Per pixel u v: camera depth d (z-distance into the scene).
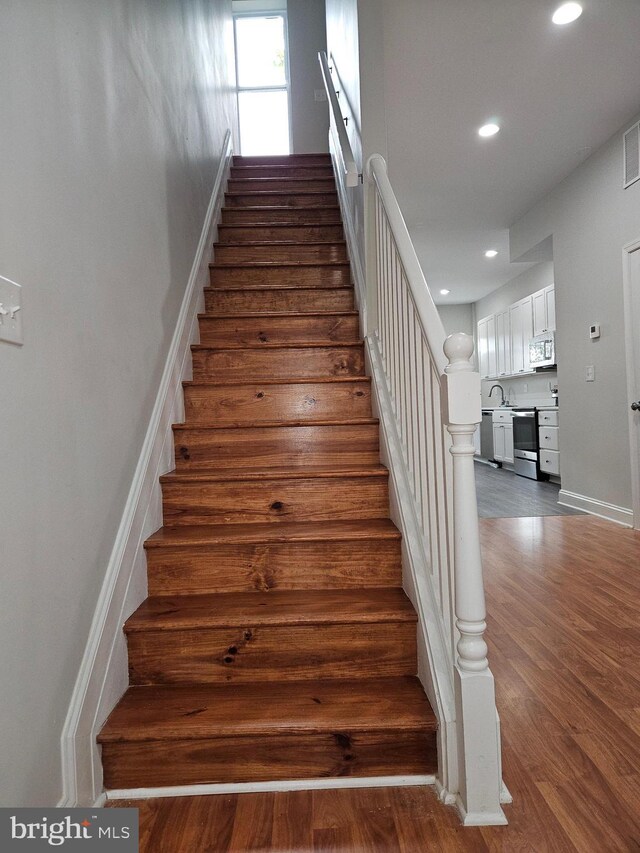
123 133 1.78
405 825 1.21
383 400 2.15
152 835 1.20
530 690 1.73
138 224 1.92
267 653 1.57
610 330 3.98
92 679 1.32
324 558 1.78
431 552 1.54
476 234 6.00
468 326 9.95
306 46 6.89
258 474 1.97
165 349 2.25
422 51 2.91
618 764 1.37
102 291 1.53
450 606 1.34
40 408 1.15
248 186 4.41
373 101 2.56
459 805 1.24
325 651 1.57
